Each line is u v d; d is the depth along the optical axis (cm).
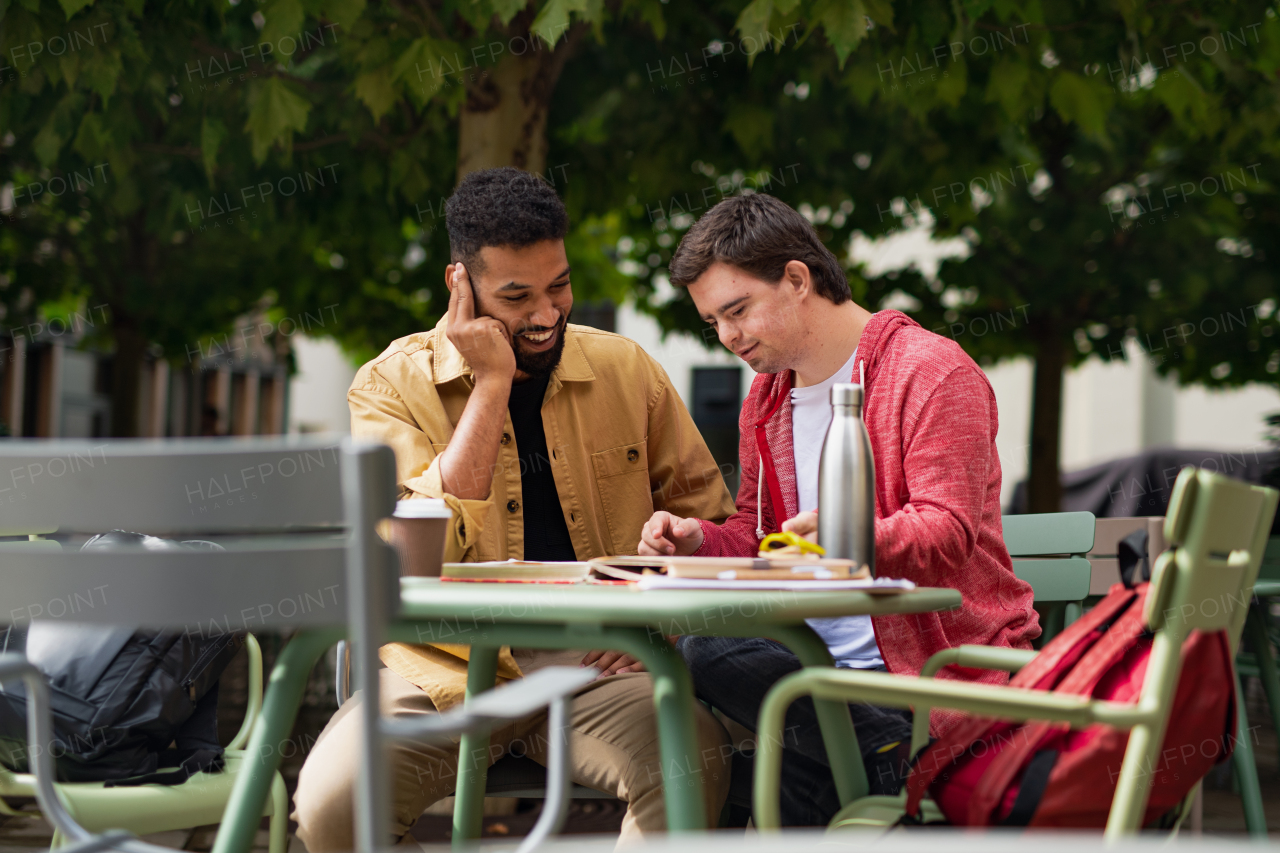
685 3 479
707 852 66
